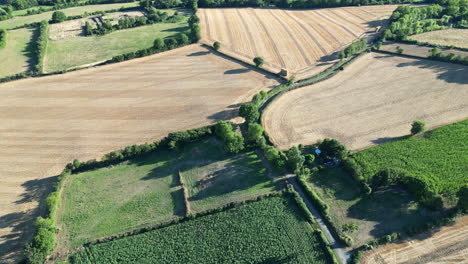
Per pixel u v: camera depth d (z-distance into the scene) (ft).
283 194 228.22
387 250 190.29
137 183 245.24
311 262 188.03
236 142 253.03
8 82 370.73
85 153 272.72
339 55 383.24
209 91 346.33
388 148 257.75
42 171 257.75
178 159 264.72
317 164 252.42
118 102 334.03
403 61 380.37
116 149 275.80
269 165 253.24
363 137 273.75
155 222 215.10
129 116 313.73
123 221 217.36
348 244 193.36
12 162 266.36
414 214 210.38
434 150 253.44
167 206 226.58
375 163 244.83
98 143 282.77
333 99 322.75
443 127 274.98
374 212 213.87
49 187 244.01
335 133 279.90
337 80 352.90
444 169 236.84
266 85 351.05
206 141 280.72
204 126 296.71
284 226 207.92
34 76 380.37
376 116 296.30
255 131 260.83
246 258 191.62
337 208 217.97
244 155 263.70
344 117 297.33
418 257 185.57
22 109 327.26
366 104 312.50
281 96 331.16
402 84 338.54
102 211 224.74
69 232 211.61
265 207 219.82
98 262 193.36
